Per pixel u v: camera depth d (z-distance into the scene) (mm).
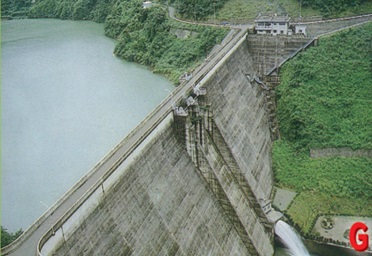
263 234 64562
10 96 112688
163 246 46750
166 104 60688
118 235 42156
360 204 70812
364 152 77062
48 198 70938
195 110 60125
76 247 37500
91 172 45094
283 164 80125
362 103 84438
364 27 97812
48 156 83000
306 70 89625
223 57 80250
